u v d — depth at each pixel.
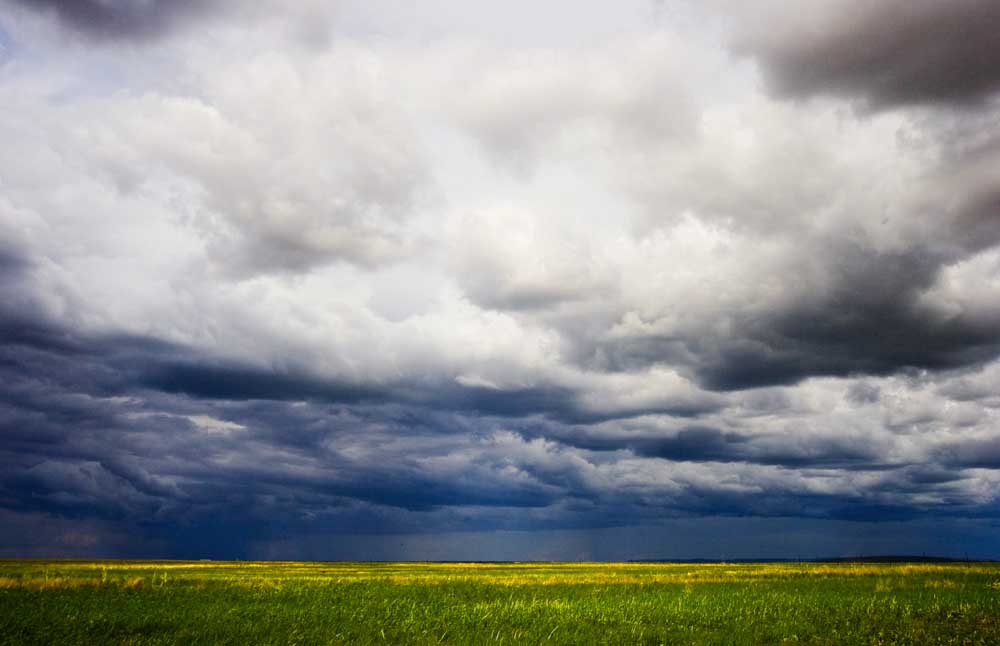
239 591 36.62
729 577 52.66
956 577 48.28
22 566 78.38
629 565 106.62
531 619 26.36
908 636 22.69
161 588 37.38
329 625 24.31
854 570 59.75
